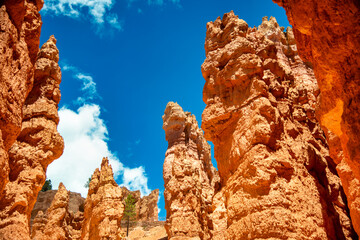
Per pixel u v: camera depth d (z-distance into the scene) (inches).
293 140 570.6
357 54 284.2
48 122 758.5
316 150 618.8
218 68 661.3
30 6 365.4
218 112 616.4
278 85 608.4
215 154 643.5
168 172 1800.0
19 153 684.7
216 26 724.7
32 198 663.8
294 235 445.4
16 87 306.0
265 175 490.6
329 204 544.1
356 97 282.8
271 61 658.2
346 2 277.7
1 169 269.1
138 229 2037.4
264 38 734.5
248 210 486.3
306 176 534.6
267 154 511.8
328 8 290.5
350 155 281.1
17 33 315.6
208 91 663.8
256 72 598.5
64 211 1215.6
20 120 311.9
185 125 1937.7
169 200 1210.6
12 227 583.8
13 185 638.5
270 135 526.0
